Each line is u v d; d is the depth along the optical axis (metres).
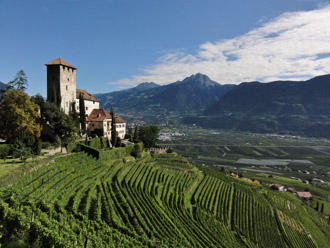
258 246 81.62
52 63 98.69
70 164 66.62
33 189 46.66
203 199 94.81
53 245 29.34
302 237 103.25
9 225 30.89
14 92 72.25
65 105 101.88
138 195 70.25
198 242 62.28
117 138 113.62
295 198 165.38
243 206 105.62
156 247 47.31
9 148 66.56
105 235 40.91
